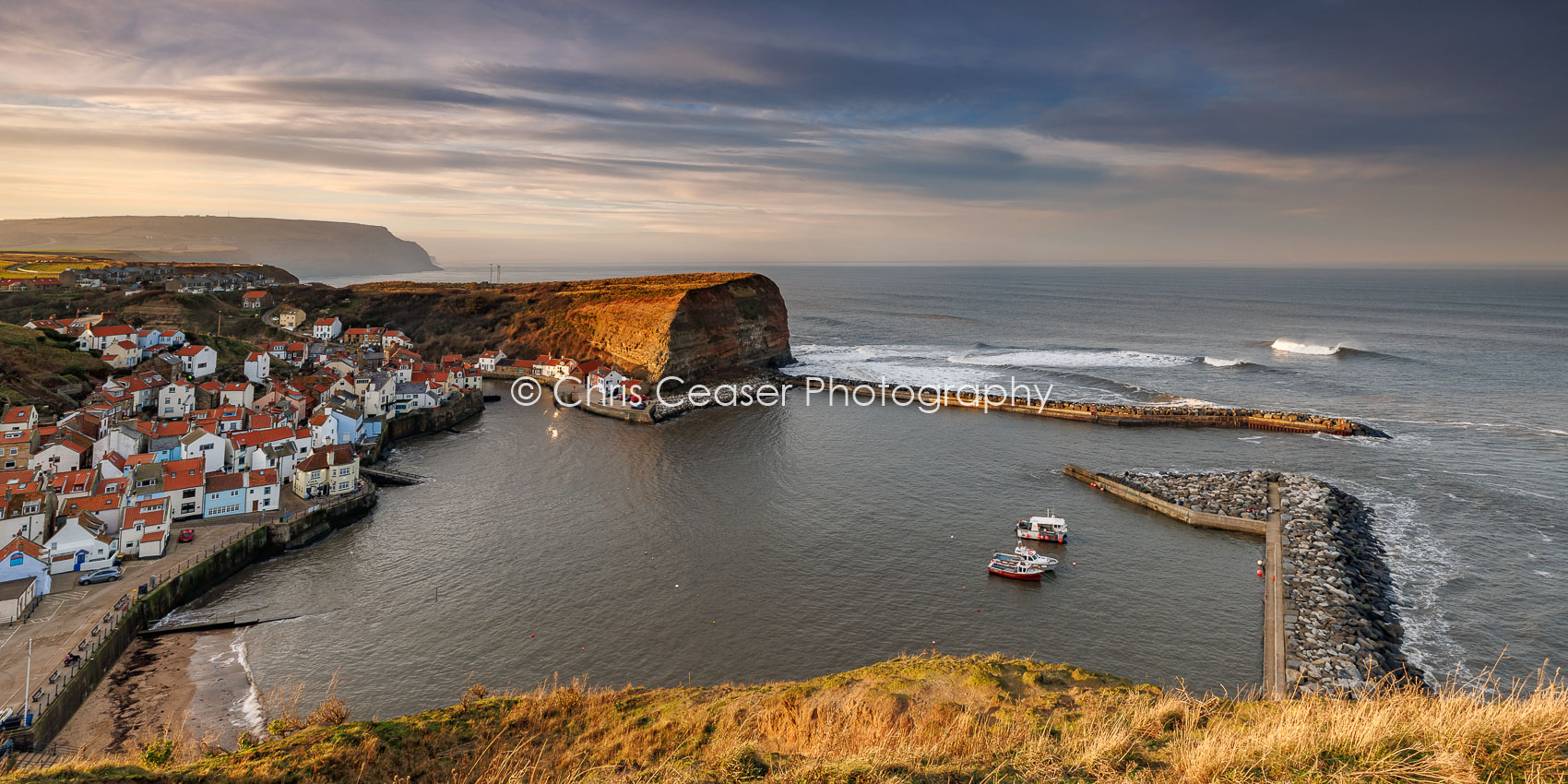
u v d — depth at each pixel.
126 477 69.62
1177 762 14.84
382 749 23.42
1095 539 71.50
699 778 17.56
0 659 46.88
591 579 63.56
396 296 192.50
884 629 55.75
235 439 83.50
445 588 62.06
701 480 89.38
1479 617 55.25
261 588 62.06
